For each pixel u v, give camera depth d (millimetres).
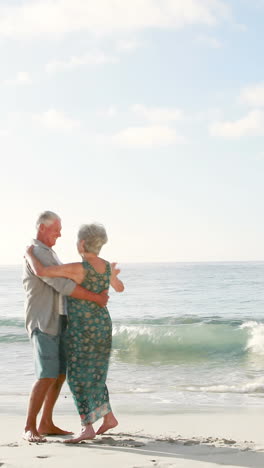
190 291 42281
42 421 4480
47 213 4340
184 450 3809
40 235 4324
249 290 42188
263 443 4246
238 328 15617
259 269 109188
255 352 13883
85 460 3430
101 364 4148
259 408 6723
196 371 11367
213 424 5441
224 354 13750
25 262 4281
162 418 5914
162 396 7969
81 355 4066
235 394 8148
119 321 21375
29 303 4215
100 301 4125
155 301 33062
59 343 4270
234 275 76812
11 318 21828
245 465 3359
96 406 4109
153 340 14875
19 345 15359
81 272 4105
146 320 21375
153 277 75062
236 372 11117
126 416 6109
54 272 4059
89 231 4160
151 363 12688
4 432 4758
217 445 4035
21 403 7066
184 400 7551
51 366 4172
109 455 3588
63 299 4242
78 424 5301
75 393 4070
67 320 4227
